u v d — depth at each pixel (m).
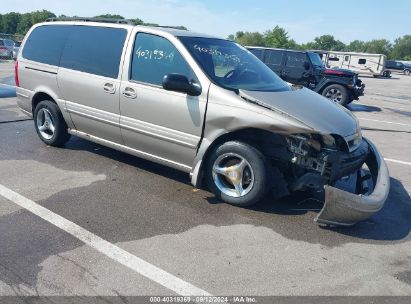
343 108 4.90
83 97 5.29
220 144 4.31
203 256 3.38
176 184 4.92
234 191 4.36
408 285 3.15
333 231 3.97
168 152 4.64
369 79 37.25
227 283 3.04
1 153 5.78
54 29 5.82
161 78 4.55
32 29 6.19
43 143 6.34
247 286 3.02
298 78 13.95
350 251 3.62
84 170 5.24
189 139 4.37
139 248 3.45
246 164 4.16
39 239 3.51
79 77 5.28
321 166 3.88
